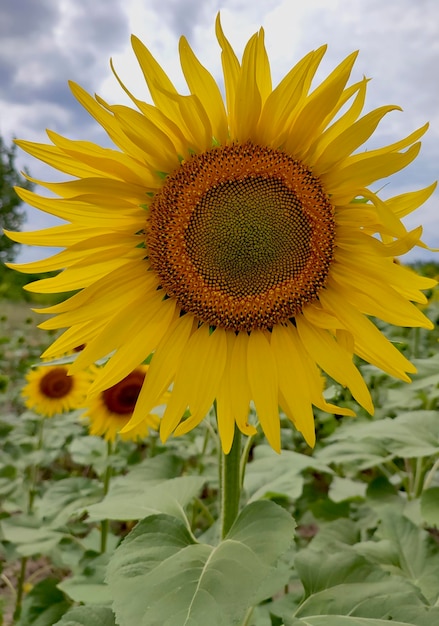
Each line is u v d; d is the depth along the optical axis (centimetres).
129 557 23
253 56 26
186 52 26
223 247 29
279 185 28
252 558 21
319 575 27
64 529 51
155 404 28
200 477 32
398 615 24
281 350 29
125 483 39
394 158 26
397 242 25
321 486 69
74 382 72
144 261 29
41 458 65
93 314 28
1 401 103
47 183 26
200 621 19
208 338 29
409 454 37
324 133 28
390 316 28
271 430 27
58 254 28
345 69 26
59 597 46
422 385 42
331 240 28
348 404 53
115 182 26
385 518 39
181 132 27
